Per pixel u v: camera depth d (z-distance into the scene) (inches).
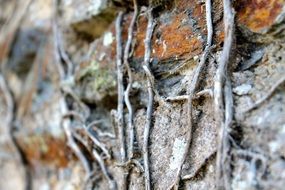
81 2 47.6
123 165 37.6
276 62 31.7
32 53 56.2
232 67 32.7
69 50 49.3
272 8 32.2
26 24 57.5
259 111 30.3
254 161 29.2
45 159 51.0
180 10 38.0
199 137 33.2
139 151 37.3
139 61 39.8
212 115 32.7
